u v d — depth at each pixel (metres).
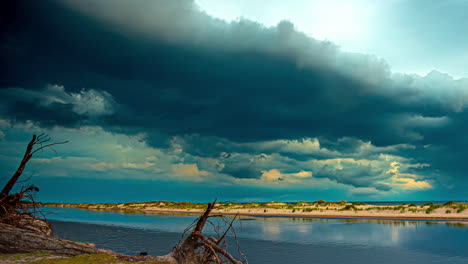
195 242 9.72
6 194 9.90
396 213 46.91
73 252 8.26
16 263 6.70
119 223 42.62
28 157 10.43
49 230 12.02
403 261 17.88
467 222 36.62
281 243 24.53
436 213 44.06
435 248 21.36
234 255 19.89
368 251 20.81
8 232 8.30
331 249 21.70
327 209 60.31
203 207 83.25
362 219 45.00
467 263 17.20
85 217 54.81
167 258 9.20
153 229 35.34
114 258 7.91
